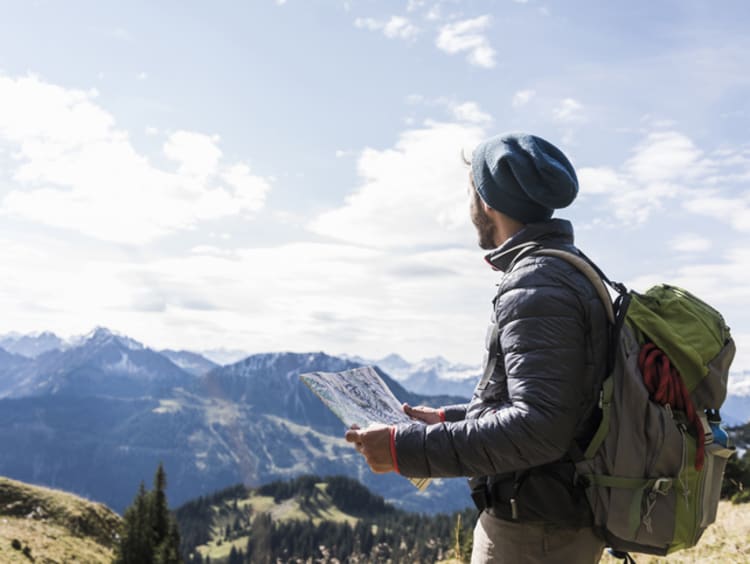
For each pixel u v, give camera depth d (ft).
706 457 9.15
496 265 10.41
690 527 8.86
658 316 9.56
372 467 9.20
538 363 8.70
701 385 9.37
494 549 9.64
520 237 9.85
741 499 42.93
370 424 9.62
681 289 10.37
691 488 8.88
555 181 9.64
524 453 8.51
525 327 8.89
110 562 90.07
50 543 81.25
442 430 8.82
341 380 11.26
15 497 109.50
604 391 8.95
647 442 8.85
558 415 8.48
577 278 9.13
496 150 10.08
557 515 9.00
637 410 8.89
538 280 9.05
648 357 9.12
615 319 9.31
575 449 9.09
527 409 8.51
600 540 9.61
